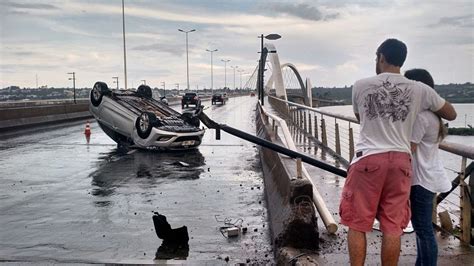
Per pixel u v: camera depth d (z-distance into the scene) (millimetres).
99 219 7164
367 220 3631
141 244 5961
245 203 8156
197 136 15328
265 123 15555
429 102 3635
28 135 20219
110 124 16703
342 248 4863
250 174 11070
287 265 4441
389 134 3555
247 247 5801
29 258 5395
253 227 6695
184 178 10539
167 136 14664
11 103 41438
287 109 25672
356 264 3662
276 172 7902
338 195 7422
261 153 13469
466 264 4285
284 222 5105
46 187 9547
